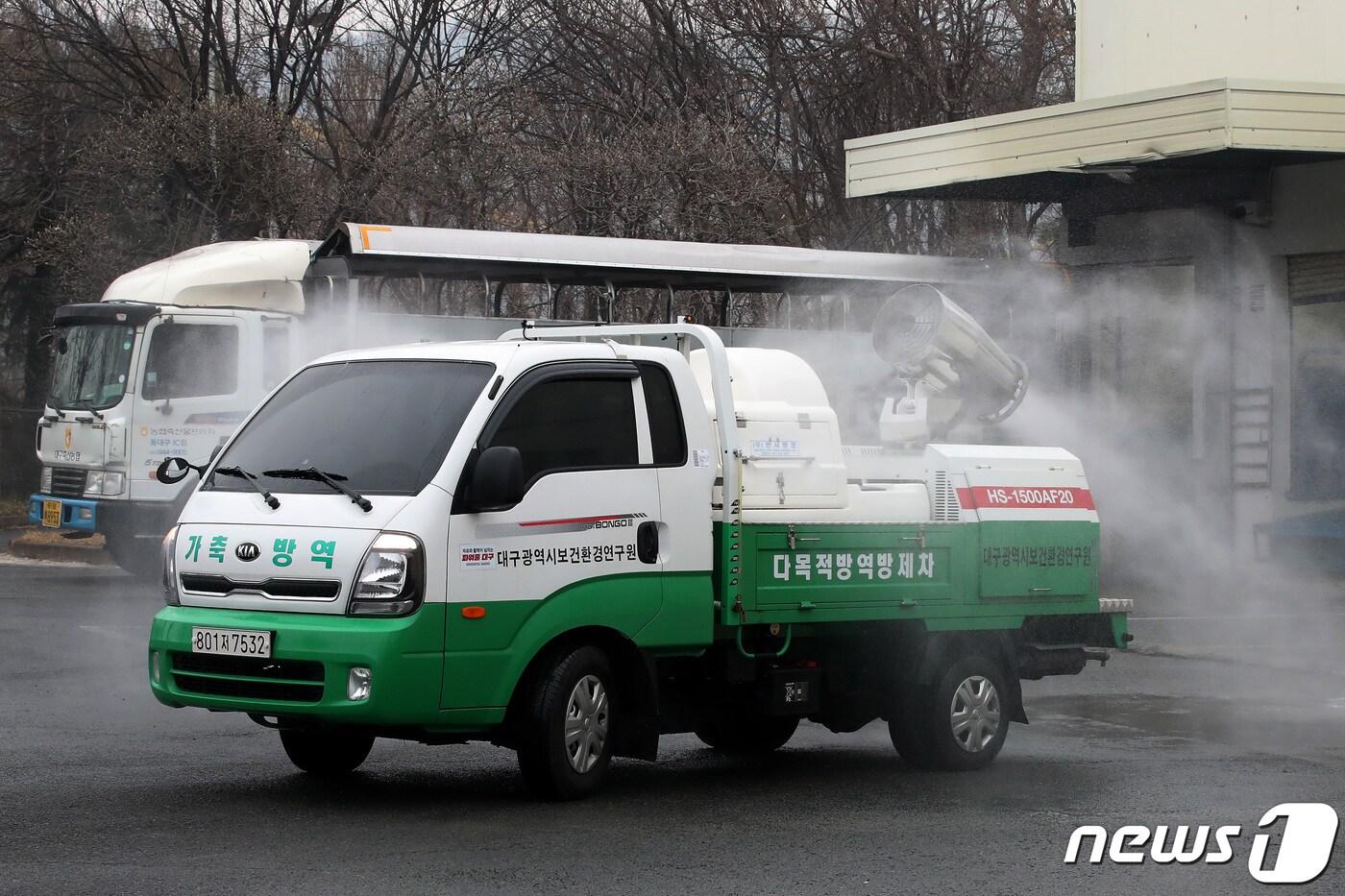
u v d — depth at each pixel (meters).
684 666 9.76
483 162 29.36
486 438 8.58
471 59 33.94
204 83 31.91
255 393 20.55
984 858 7.82
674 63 33.50
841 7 32.94
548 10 34.53
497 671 8.42
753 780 9.88
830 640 10.27
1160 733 11.80
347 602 8.20
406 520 8.27
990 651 10.55
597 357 9.09
